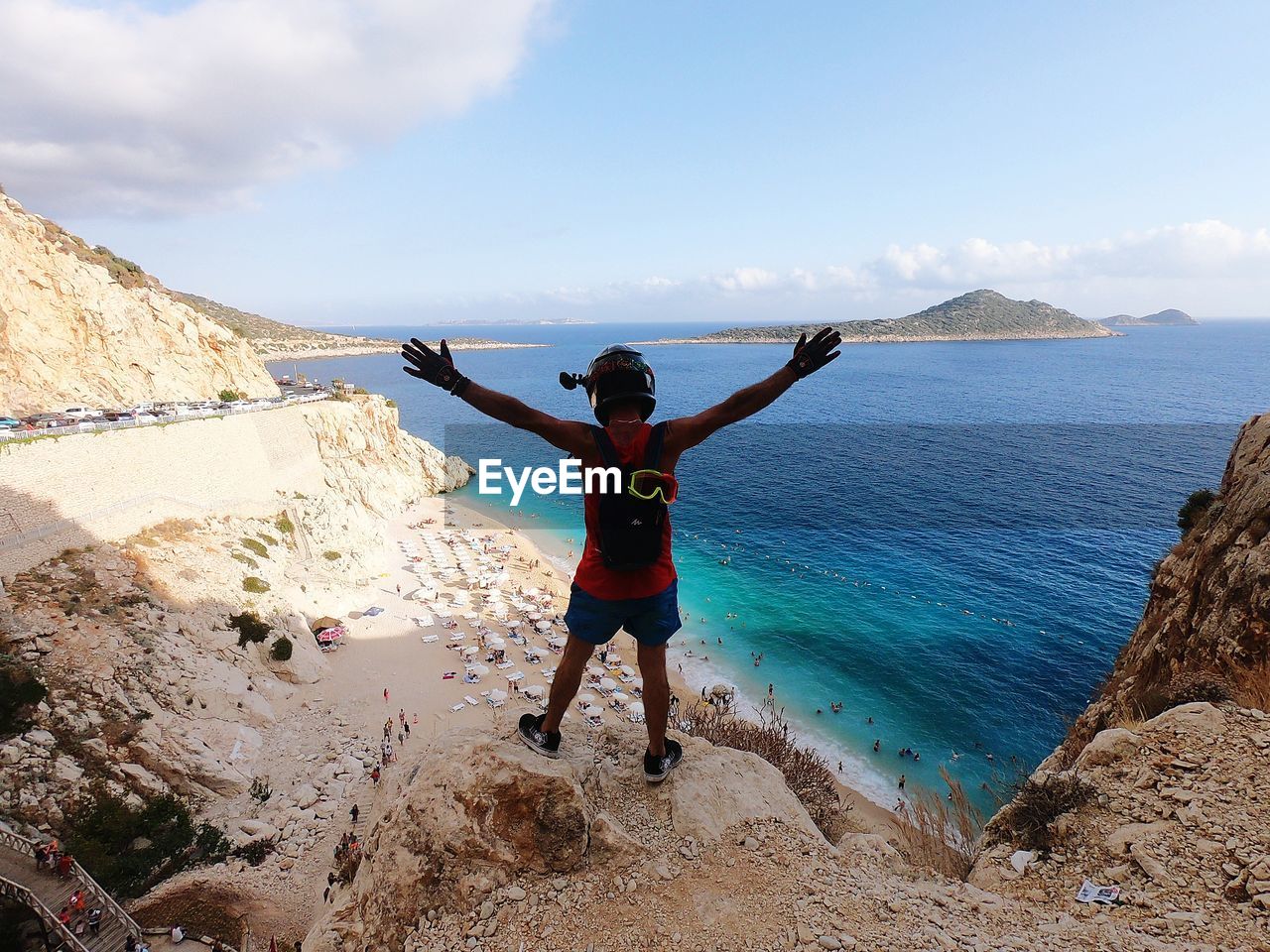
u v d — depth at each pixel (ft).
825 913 15.44
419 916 15.69
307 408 206.49
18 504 101.86
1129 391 552.82
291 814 85.05
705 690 130.82
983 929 16.44
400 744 105.91
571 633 15.33
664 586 14.37
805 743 114.62
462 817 16.43
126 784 80.18
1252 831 22.07
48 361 162.50
